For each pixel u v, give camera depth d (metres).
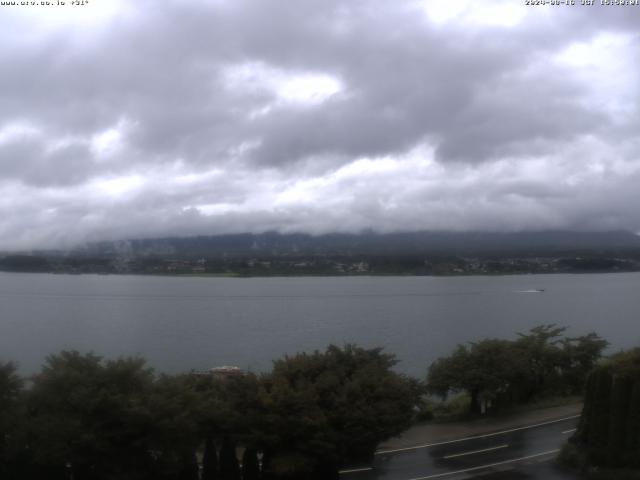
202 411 22.30
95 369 22.16
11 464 20.56
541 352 39.44
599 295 189.00
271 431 23.05
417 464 26.83
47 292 193.75
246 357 78.25
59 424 19.91
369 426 23.91
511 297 178.50
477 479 24.89
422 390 30.80
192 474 22.59
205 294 189.88
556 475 25.20
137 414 20.34
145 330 107.88
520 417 34.47
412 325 113.31
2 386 20.88
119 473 20.28
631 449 24.86
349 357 28.28
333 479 24.39
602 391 25.91
